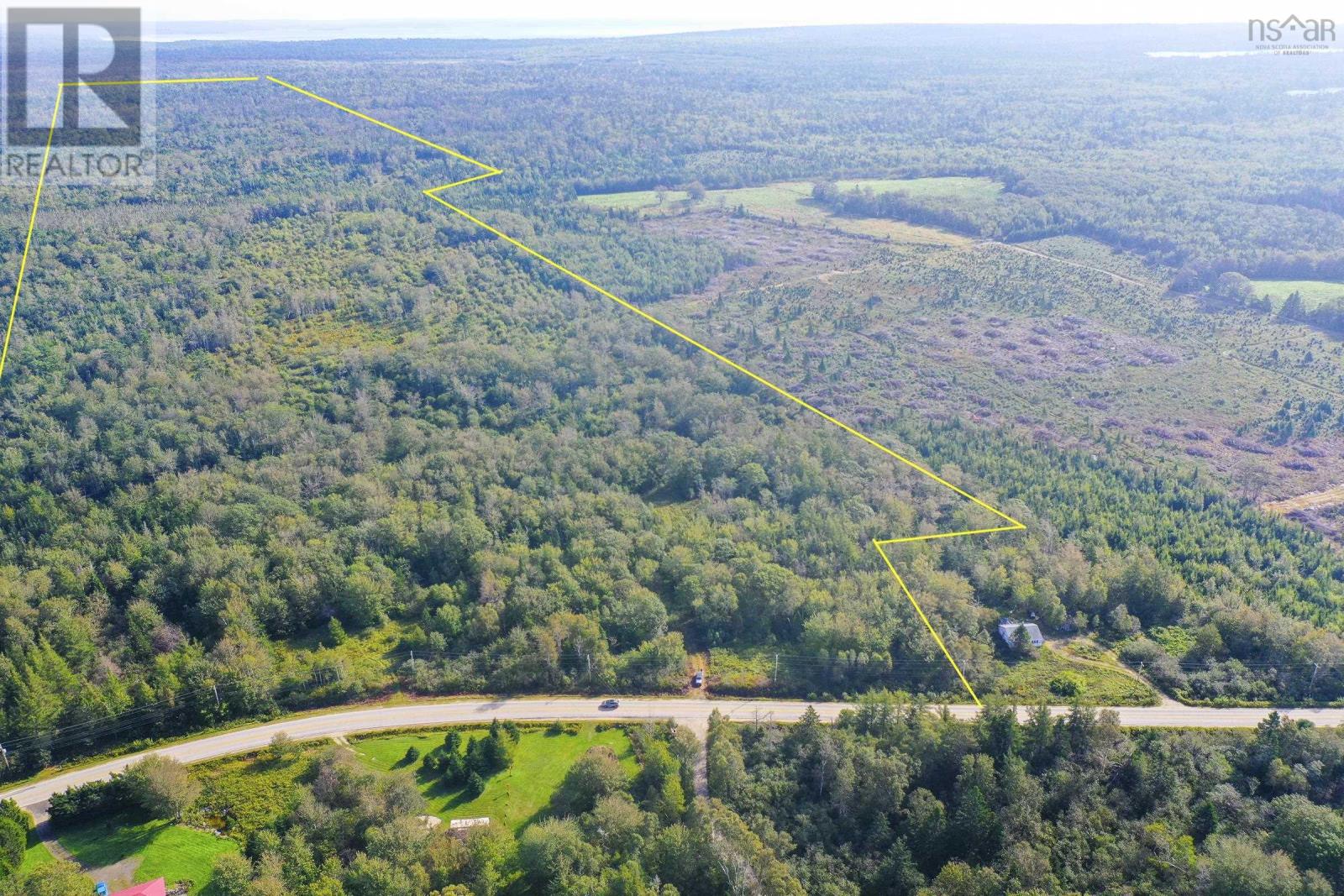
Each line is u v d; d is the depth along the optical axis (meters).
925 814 114.94
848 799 118.69
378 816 112.75
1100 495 194.00
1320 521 192.25
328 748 124.94
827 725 131.00
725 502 187.25
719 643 151.75
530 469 192.38
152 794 113.38
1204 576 168.38
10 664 132.00
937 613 153.88
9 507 168.75
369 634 150.38
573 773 120.06
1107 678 144.50
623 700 139.12
